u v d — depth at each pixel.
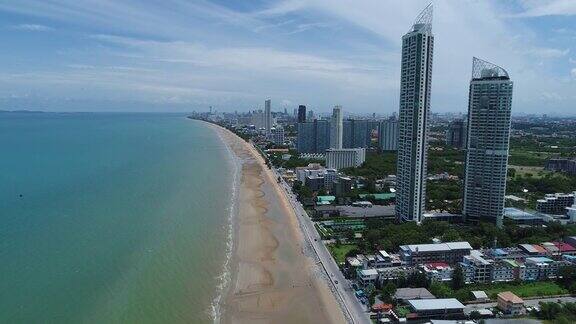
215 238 183.38
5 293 121.94
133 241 168.25
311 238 198.00
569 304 130.38
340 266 164.50
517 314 130.38
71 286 129.12
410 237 185.62
